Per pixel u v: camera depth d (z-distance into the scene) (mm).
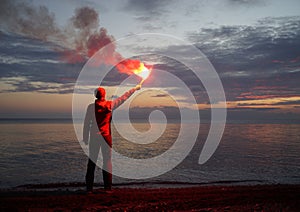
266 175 15984
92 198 5270
